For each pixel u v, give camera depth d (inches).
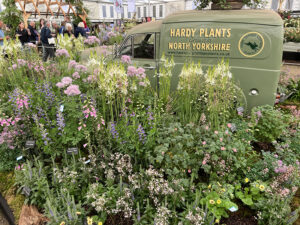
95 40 247.0
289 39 328.2
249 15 166.2
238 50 170.1
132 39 201.8
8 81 178.7
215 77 144.3
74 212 96.0
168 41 188.1
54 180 112.2
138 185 107.0
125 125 129.0
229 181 120.3
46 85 140.5
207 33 175.0
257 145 157.9
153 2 684.1
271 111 148.6
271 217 98.6
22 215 102.7
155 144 126.0
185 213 97.8
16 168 122.2
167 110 152.9
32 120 135.4
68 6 534.3
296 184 113.7
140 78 162.4
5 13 441.7
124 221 102.7
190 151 125.7
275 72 165.5
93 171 119.9
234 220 106.0
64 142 122.9
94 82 152.9
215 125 145.7
